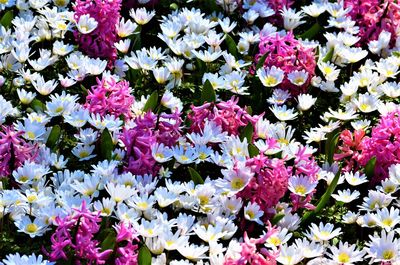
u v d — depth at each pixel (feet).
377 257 15.92
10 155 17.19
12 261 14.87
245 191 16.61
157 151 17.48
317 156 19.51
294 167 17.33
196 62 22.22
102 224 16.20
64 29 21.84
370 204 17.47
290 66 20.88
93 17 21.24
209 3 24.38
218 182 16.53
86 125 19.48
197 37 22.13
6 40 21.47
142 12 22.67
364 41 23.68
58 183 17.44
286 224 16.87
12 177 17.30
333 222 17.69
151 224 15.66
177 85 21.29
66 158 18.78
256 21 24.35
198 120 18.62
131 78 21.57
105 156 18.24
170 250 16.48
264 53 21.24
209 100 19.92
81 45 21.81
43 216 16.17
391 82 21.88
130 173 17.03
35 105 19.48
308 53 20.88
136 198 16.47
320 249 15.89
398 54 22.66
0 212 16.24
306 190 17.04
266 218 16.81
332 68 21.43
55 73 21.61
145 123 17.63
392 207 16.85
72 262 15.20
